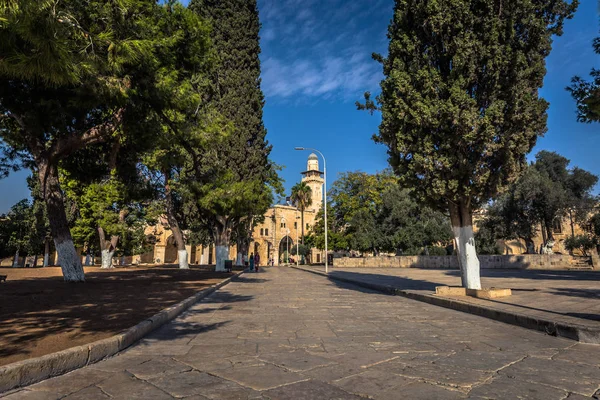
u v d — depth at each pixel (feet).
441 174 33.94
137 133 41.19
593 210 115.75
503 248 165.99
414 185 36.24
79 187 98.32
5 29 14.98
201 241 161.07
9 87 32.76
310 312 29.19
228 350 16.88
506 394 11.22
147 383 12.35
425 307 32.37
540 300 30.71
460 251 36.65
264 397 11.01
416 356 15.76
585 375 13.15
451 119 31.81
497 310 25.44
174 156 52.80
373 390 11.60
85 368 14.07
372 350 16.83
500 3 31.48
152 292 37.24
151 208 92.02
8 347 14.84
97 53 23.85
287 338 19.47
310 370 13.74
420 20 34.88
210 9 85.51
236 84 82.74
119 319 21.56
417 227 142.51
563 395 11.14
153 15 37.76
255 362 14.87
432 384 12.17
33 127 35.06
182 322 24.30
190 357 15.66
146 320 21.27
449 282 57.47
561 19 32.04
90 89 29.48
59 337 16.67
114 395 11.24
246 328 22.34
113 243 97.60
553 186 108.06
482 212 121.90
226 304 34.09
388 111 36.19
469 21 32.30
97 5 24.70
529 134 31.65
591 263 97.60
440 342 18.52
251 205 78.18
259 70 88.84
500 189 33.86
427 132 34.42
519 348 17.25
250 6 88.69
